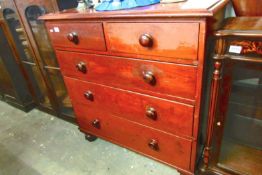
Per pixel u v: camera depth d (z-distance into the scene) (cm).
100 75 105
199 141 100
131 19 77
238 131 102
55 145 157
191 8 66
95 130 140
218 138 93
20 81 192
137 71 89
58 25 102
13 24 154
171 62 77
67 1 121
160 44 76
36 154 150
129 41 83
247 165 97
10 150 158
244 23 75
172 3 84
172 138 99
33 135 171
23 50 165
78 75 116
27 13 132
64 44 108
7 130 182
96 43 94
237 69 78
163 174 122
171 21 69
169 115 92
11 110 213
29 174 134
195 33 67
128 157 137
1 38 169
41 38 142
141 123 107
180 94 83
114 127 124
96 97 118
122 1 88
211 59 81
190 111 85
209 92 91
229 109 96
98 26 88
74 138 161
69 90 131
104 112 122
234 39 68
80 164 136
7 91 204
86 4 112
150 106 96
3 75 190
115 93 106
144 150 119
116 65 95
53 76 159
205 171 105
